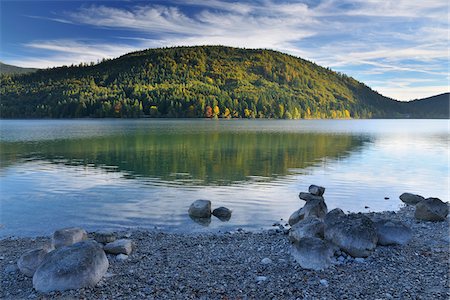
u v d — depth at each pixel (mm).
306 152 48500
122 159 40875
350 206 22125
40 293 10391
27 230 17156
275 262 12516
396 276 11289
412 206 22219
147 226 17781
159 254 13547
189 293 10367
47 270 10750
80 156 43438
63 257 11031
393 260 12430
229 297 10133
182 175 31219
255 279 11211
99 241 14812
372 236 12922
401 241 13695
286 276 11398
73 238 13828
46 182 28016
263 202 22375
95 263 11156
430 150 52688
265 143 61062
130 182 28156
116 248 13383
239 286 10781
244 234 16250
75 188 25922
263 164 37625
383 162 39906
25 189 25562
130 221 18547
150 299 10031
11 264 12812
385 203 22953
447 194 25672
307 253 12211
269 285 10812
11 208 20766
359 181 29391
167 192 24844
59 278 10570
